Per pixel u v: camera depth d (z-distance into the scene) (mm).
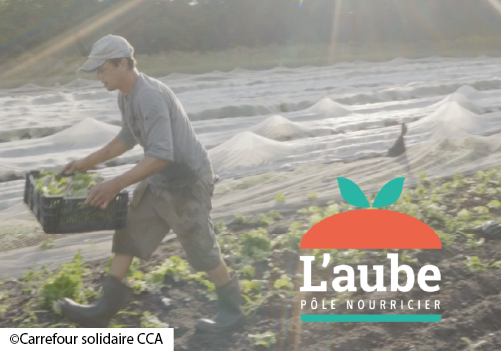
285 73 18312
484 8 29734
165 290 4629
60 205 3434
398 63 20656
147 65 20281
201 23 23250
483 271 4840
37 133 10305
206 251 3840
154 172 3512
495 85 15492
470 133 9555
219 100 13023
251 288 4594
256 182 7422
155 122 3508
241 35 24469
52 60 18844
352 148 9047
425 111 11859
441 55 24391
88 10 20359
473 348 3777
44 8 19625
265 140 8906
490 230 5598
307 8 26078
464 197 6742
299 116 11578
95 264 5141
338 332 4047
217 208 6512
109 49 3469
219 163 8273
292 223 5906
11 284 4742
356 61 21078
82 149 9211
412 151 8414
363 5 27703
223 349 3844
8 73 17797
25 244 5590
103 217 3566
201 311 4363
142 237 3838
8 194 7113
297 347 3871
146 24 21906
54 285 4344
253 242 5320
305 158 8586
